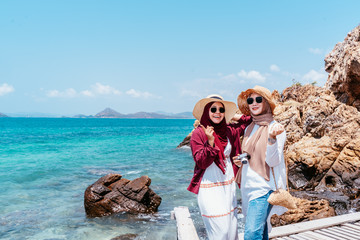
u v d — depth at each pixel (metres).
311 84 19.64
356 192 9.48
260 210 2.96
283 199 2.92
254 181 3.07
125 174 15.36
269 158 2.94
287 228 4.75
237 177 3.32
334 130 11.62
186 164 19.02
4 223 8.20
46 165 18.41
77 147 30.91
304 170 10.85
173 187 12.31
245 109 3.61
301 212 7.08
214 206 3.09
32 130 75.56
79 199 10.61
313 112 12.52
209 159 3.02
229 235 3.19
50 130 76.31
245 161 3.10
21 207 9.63
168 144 35.06
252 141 3.15
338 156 10.64
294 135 12.98
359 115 11.69
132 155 23.91
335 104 12.70
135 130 80.88
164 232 7.57
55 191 11.80
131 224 8.11
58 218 8.59
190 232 4.27
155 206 9.25
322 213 7.12
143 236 7.32
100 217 8.61
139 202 9.05
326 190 10.00
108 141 39.81
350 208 8.21
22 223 8.20
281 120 13.82
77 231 7.64
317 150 10.95
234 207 3.30
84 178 14.45
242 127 3.48
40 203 10.09
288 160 11.37
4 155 23.75
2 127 93.44
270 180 3.04
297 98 19.22
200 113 3.25
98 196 8.89
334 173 10.41
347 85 13.92
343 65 14.76
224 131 3.27
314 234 4.57
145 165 18.56
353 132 11.11
